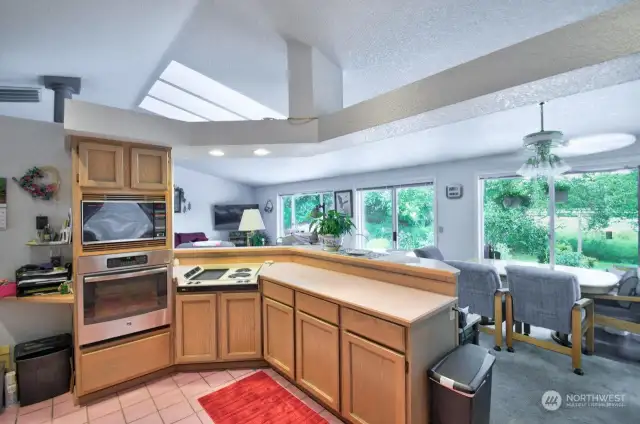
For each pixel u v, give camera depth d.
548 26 1.85
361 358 1.81
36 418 2.06
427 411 1.69
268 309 2.54
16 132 2.39
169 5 2.17
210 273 2.90
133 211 2.41
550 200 3.85
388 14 1.94
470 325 2.30
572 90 1.60
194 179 8.01
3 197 2.35
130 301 2.38
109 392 2.32
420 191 5.21
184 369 2.64
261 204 8.88
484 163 4.34
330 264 2.80
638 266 3.18
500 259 3.98
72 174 2.17
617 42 1.27
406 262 2.29
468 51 2.20
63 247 2.54
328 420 2.02
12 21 2.27
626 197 3.33
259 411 2.11
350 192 6.26
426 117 1.99
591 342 2.78
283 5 2.05
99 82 3.57
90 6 2.15
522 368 2.60
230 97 4.01
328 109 2.64
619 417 2.01
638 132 3.04
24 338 2.44
